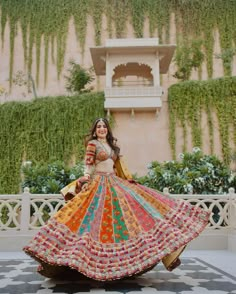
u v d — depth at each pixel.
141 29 17.89
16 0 18.50
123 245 3.12
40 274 3.47
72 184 3.62
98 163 3.67
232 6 17.70
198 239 6.02
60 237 3.05
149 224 3.24
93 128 3.82
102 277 2.91
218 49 17.38
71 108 13.58
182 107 13.24
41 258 2.93
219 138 12.99
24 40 18.17
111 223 3.24
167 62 14.29
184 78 16.17
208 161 8.23
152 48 13.38
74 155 13.28
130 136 13.20
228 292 2.85
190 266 4.19
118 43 13.36
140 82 15.84
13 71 17.91
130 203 3.39
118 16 18.14
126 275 2.95
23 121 13.65
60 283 3.22
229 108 13.12
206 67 17.12
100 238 3.14
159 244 3.09
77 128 13.43
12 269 4.03
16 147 13.48
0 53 18.09
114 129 13.26
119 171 3.83
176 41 17.66
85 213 3.26
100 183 3.53
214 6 17.75
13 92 17.69
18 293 2.83
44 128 13.53
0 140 13.55
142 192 3.54
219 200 6.16
